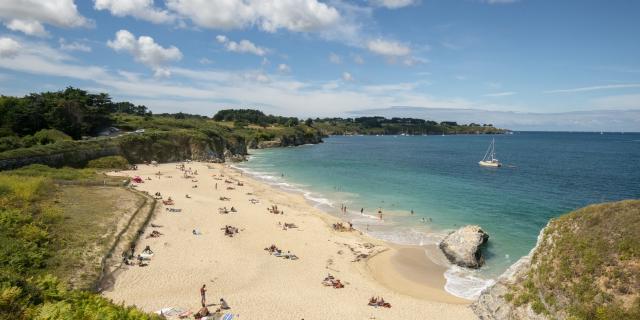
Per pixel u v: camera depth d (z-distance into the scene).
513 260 38.16
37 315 13.61
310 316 25.23
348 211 56.03
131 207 43.84
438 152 169.12
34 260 27.19
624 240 21.98
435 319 26.42
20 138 84.00
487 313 26.67
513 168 110.38
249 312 25.06
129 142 95.31
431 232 46.66
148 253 33.50
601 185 80.81
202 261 33.34
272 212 51.97
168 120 155.12
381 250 40.19
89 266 28.50
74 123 102.00
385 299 29.39
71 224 35.44
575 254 23.48
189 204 52.31
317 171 99.56
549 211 56.78
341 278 32.91
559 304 22.45
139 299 25.81
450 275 34.88
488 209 57.81
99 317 14.69
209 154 114.94
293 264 34.94
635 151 179.50
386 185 78.00
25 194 39.53
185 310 24.64
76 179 57.78
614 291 20.62
